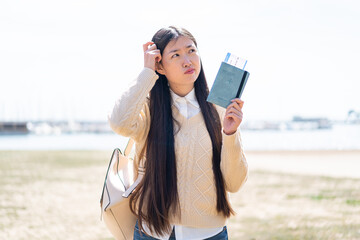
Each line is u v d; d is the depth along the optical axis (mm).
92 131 71500
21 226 5859
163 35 2240
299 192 8461
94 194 8539
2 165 14320
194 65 2219
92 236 5352
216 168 2189
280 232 5219
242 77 2131
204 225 2170
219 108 2336
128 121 2137
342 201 7387
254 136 44031
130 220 2373
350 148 25766
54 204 7465
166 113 2225
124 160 2498
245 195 8125
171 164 2156
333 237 4910
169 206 2141
